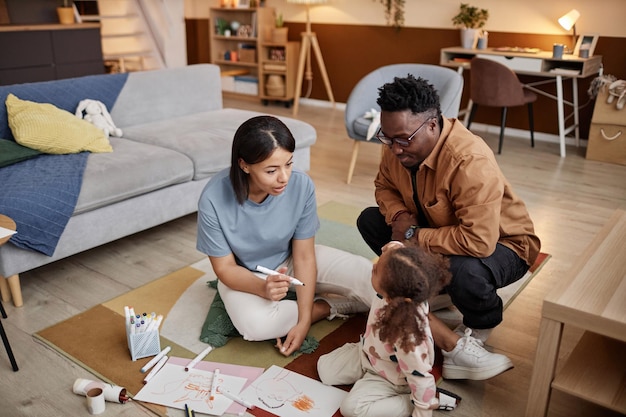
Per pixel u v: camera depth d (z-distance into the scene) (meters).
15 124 2.65
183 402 1.69
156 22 6.41
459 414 1.68
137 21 6.43
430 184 1.84
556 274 2.54
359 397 1.59
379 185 2.13
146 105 3.45
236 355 1.92
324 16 6.00
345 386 1.77
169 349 1.93
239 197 1.82
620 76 4.49
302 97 6.44
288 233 2.00
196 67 3.72
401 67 3.81
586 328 1.37
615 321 1.33
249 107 6.20
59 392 1.75
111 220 2.53
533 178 3.92
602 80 4.17
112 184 2.48
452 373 1.78
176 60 6.62
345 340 2.01
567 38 4.64
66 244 2.37
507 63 4.52
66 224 2.31
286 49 6.01
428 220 1.97
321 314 2.08
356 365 1.74
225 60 6.66
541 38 4.76
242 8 6.24
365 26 5.75
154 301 2.26
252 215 1.91
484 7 4.97
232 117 3.60
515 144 4.80
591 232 3.03
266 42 6.21
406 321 1.45
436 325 1.77
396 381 1.60
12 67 4.98
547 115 4.87
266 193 1.89
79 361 1.89
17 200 2.19
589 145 4.32
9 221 1.92
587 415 1.69
